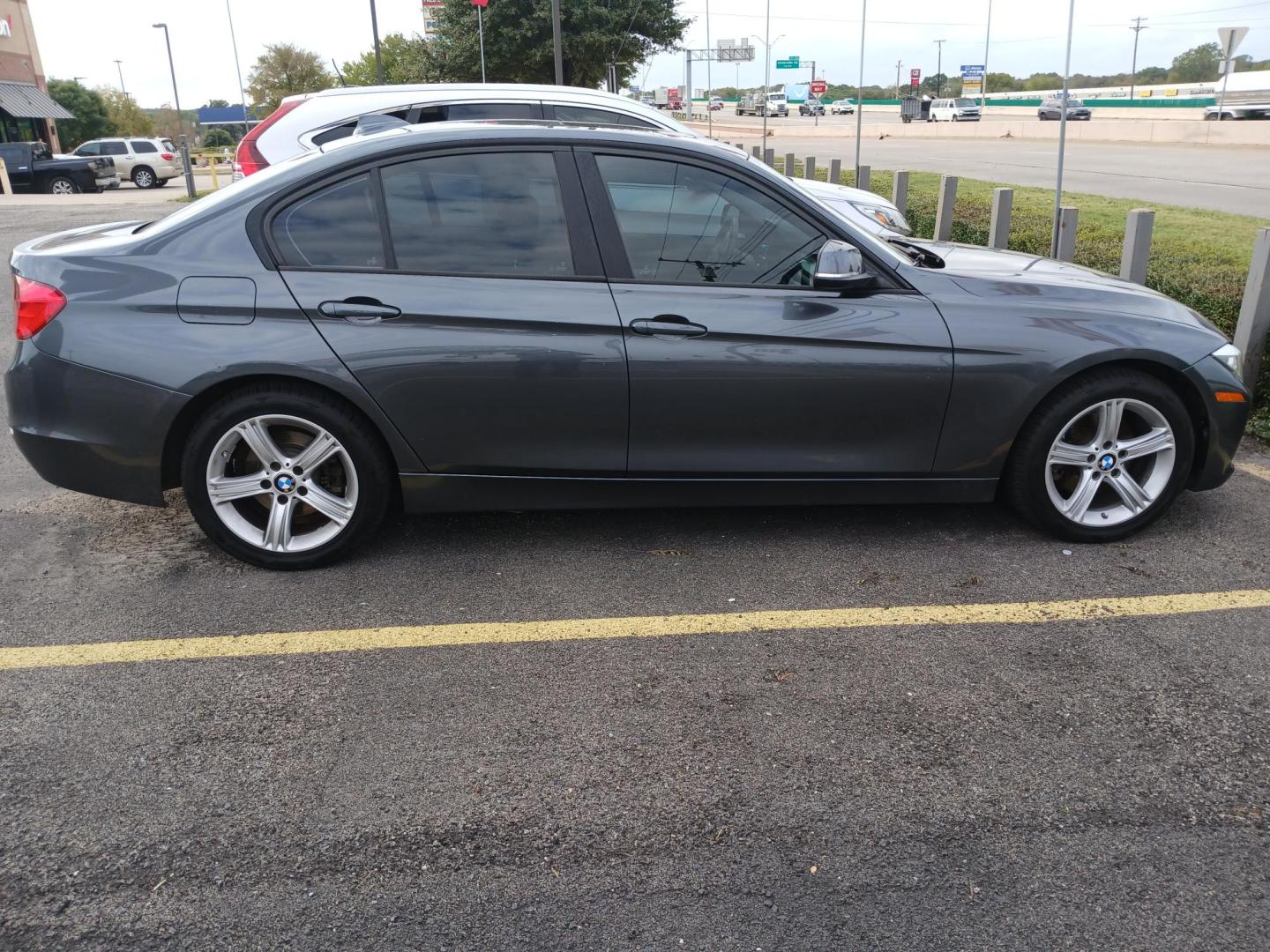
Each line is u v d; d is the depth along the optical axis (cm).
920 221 1228
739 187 384
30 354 367
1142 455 408
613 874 235
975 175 1994
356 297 365
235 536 385
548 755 279
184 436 378
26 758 277
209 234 371
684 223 382
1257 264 566
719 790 264
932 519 445
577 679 318
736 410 382
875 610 361
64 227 1694
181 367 361
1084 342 389
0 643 340
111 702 304
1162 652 331
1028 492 407
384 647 337
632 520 445
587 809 257
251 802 260
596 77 3038
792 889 230
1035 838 246
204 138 8869
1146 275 720
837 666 324
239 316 363
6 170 2772
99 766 274
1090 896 228
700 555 408
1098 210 1302
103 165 3020
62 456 372
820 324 379
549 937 217
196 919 222
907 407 388
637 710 301
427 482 386
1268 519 441
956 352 384
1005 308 391
